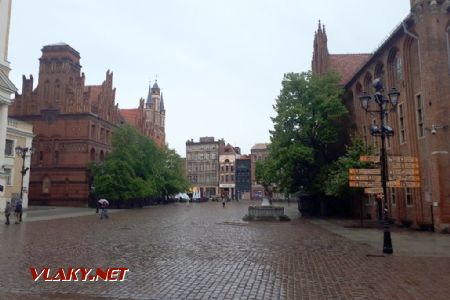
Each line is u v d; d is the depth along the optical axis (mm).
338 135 40375
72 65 61312
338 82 39969
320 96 36562
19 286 9242
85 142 58062
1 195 37844
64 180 57750
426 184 24500
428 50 23969
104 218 34438
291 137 37750
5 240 17953
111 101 67688
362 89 35969
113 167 53938
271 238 19875
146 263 12438
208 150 126438
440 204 22781
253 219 32844
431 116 23578
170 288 9219
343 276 10617
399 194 27859
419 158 25500
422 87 24469
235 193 121750
